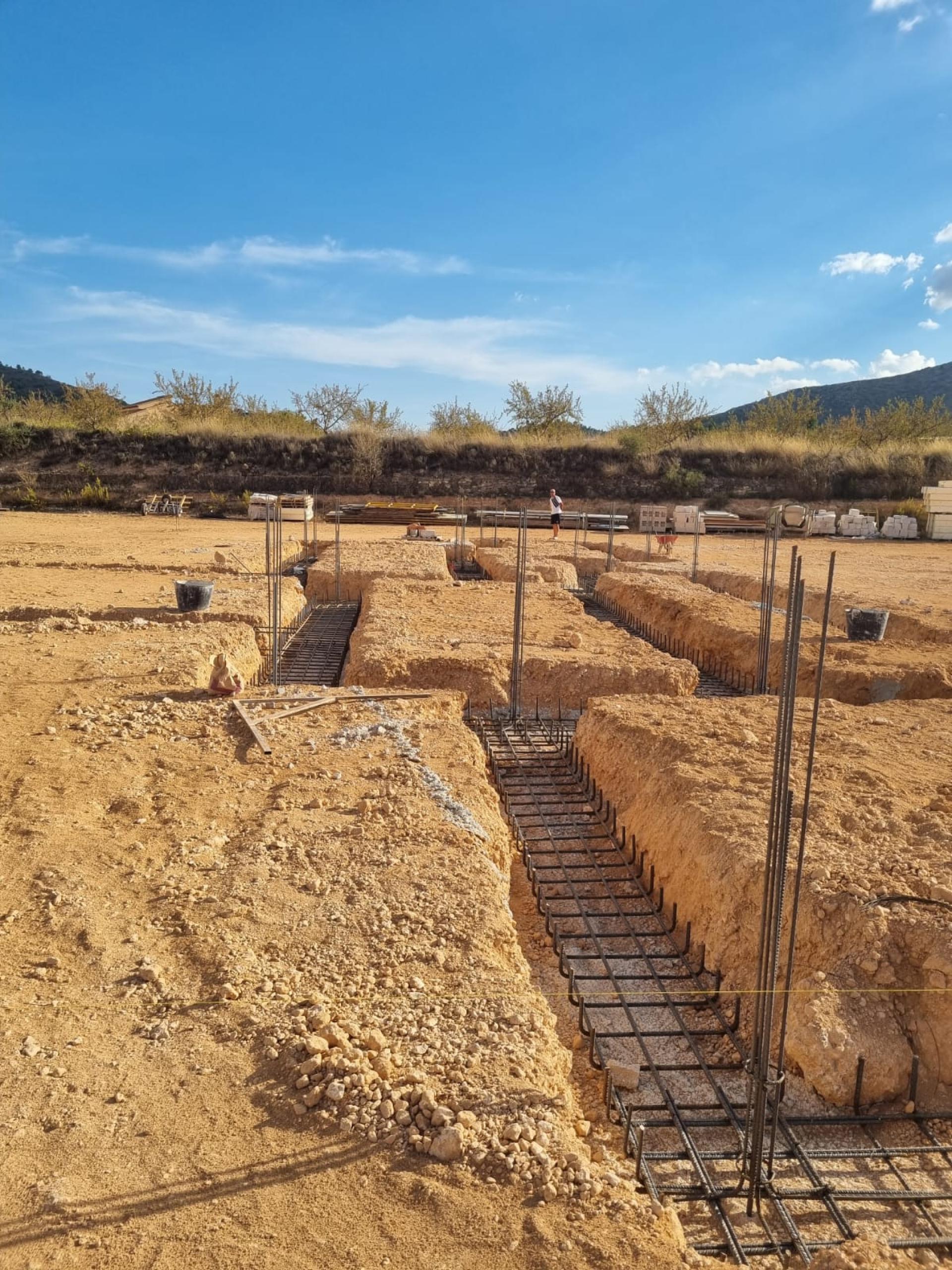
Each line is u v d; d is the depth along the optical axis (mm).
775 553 9141
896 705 7609
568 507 31812
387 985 3570
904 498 31594
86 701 7004
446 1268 2336
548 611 12094
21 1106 2844
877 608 12492
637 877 5609
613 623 13219
